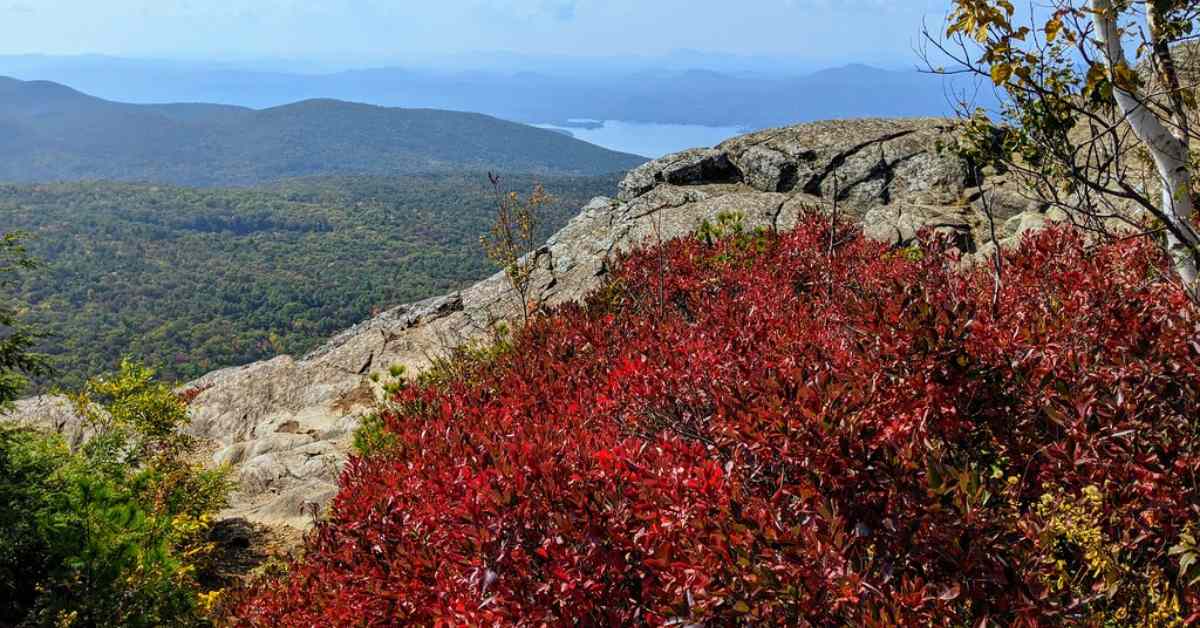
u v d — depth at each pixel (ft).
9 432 17.67
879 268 23.63
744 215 44.91
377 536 14.05
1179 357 10.62
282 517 27.37
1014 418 11.21
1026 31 14.57
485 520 11.19
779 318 19.29
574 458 13.03
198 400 41.55
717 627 8.95
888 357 11.82
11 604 15.49
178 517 22.97
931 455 9.99
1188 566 8.52
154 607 16.71
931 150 44.98
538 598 10.25
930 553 8.95
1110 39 15.01
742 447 11.14
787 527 9.45
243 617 16.38
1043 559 9.07
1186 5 14.34
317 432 35.50
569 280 45.68
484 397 21.63
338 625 13.37
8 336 18.02
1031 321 12.64
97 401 30.63
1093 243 19.36
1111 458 9.64
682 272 31.58
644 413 15.12
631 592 10.78
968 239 35.81
